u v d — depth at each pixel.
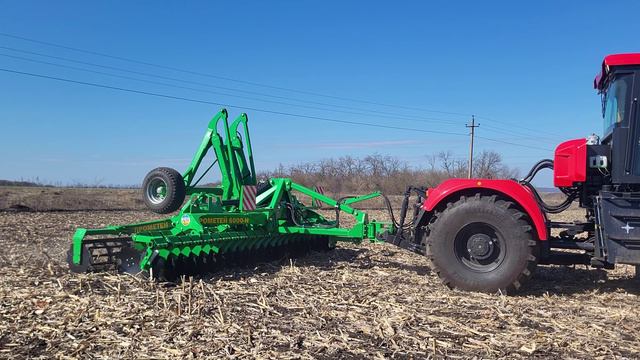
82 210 21.70
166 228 8.32
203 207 7.89
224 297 6.01
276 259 8.89
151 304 5.63
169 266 6.75
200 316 5.21
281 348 4.38
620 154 6.16
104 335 4.62
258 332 4.76
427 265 8.50
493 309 5.59
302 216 9.52
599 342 4.59
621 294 6.46
